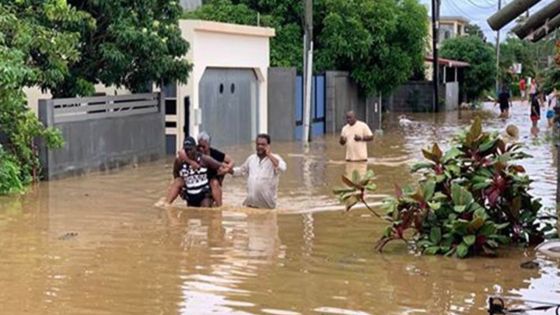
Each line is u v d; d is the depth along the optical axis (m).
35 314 7.26
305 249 9.80
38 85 16.89
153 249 9.80
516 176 9.67
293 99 25.83
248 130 24.94
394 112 44.56
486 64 52.19
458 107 49.72
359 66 30.88
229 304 7.53
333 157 20.89
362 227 11.18
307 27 26.09
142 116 19.38
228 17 29.44
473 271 8.66
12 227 11.20
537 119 33.97
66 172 16.55
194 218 11.89
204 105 22.06
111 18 17.89
